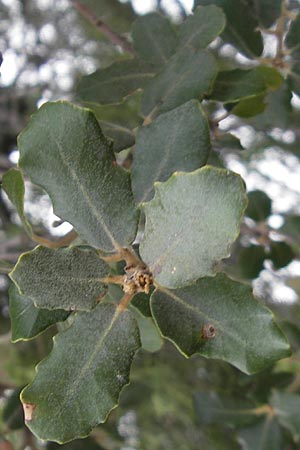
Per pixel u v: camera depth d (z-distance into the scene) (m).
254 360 0.17
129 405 0.45
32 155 0.17
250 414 0.35
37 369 0.17
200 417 0.36
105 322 0.17
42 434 0.17
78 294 0.17
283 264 0.37
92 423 0.17
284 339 0.17
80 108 0.17
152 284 0.17
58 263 0.17
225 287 0.17
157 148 0.19
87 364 0.17
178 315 0.17
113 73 0.25
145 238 0.16
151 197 0.18
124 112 0.31
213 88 0.23
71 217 0.17
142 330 0.22
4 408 0.31
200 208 0.14
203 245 0.15
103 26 0.31
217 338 0.17
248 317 0.17
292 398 0.34
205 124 0.19
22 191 0.17
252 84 0.23
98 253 0.18
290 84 0.27
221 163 0.25
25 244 0.34
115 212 0.17
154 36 0.26
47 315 0.18
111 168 0.17
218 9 0.23
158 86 0.22
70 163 0.17
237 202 0.14
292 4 0.39
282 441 0.34
